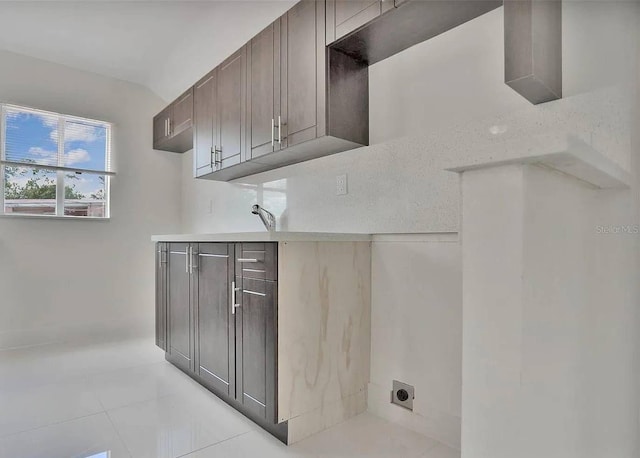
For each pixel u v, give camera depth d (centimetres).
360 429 182
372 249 204
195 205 384
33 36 298
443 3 154
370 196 206
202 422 185
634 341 108
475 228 72
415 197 186
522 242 66
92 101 357
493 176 70
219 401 210
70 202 350
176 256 257
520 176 67
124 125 375
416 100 186
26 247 324
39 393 219
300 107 199
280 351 166
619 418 107
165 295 273
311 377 177
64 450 159
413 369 184
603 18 124
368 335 202
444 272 173
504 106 156
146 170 388
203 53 309
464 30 169
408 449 164
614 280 107
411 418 182
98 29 288
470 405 72
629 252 108
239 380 189
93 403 206
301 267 174
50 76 337
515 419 67
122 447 162
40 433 173
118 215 371
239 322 189
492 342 69
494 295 69
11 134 321
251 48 234
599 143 120
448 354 170
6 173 320
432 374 176
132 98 381
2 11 267
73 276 346
